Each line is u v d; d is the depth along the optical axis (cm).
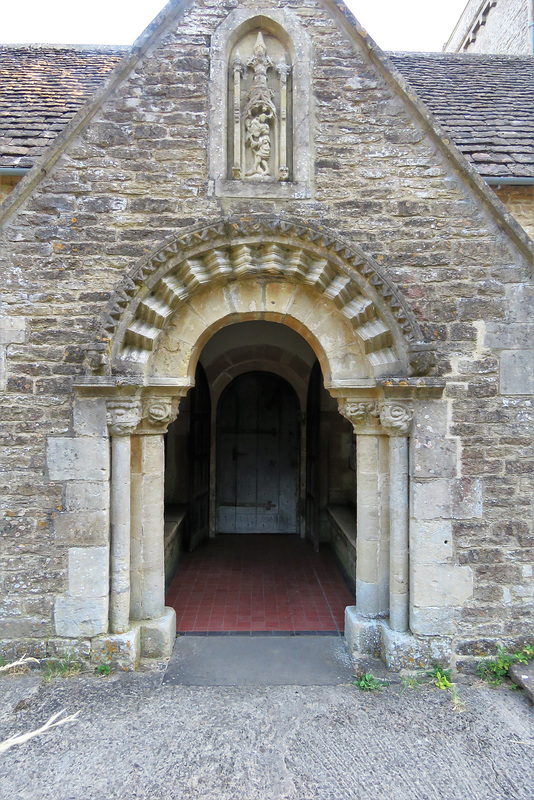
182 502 766
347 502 774
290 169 424
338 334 425
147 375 407
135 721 343
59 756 312
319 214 411
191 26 421
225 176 413
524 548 407
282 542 768
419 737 332
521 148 484
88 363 383
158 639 418
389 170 413
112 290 401
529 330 409
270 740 328
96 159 404
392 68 412
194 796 286
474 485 405
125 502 403
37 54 695
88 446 394
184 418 761
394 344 400
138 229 404
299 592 571
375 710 358
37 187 400
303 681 392
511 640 404
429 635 401
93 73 628
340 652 436
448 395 405
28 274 397
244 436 827
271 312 424
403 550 407
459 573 404
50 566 395
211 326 423
